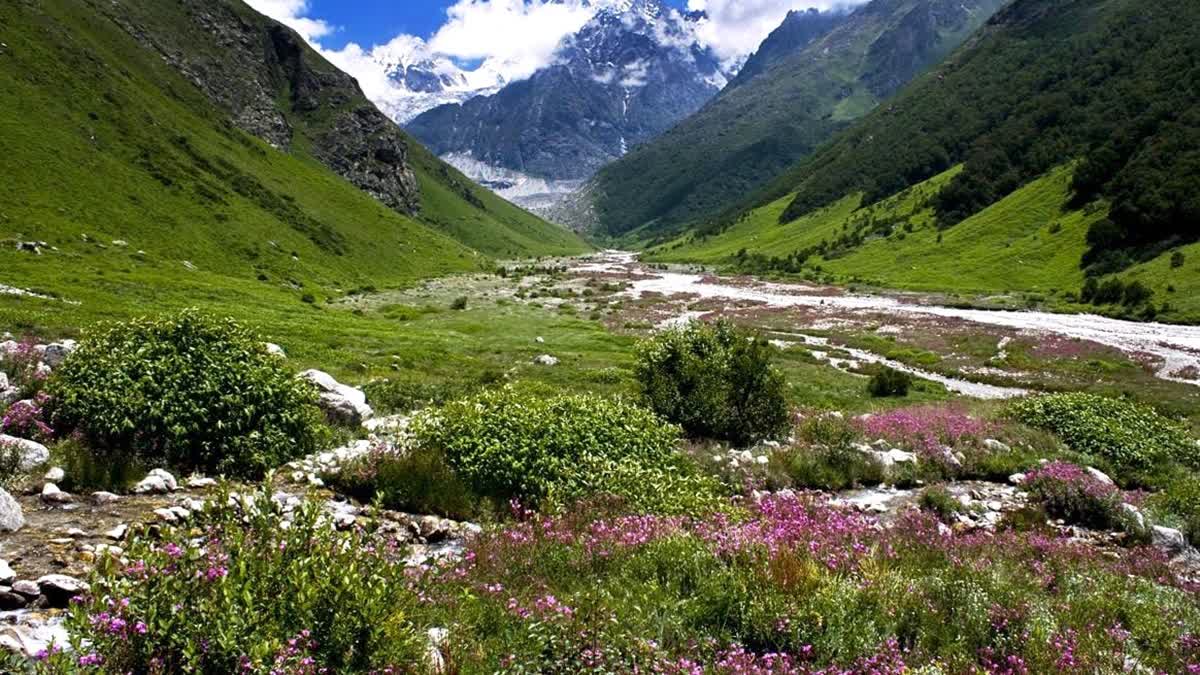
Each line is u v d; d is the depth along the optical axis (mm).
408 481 11562
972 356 53688
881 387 36719
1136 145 119562
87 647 4383
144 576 4809
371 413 17125
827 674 6383
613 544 9180
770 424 19266
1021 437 21031
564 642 6199
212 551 5613
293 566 5074
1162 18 179500
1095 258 100625
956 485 17094
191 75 163500
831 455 17328
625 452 13883
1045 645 7168
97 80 108562
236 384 12312
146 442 11102
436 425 13312
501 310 76812
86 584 6484
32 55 99438
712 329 21266
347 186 177375
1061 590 9547
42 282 45438
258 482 11172
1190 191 92312
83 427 11000
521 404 14406
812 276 140750
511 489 12055
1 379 13461
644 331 64812
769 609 7258
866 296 103562
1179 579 11359
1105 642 7504
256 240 96688
